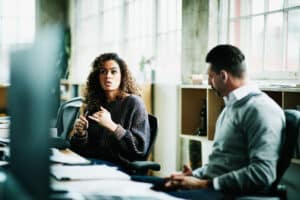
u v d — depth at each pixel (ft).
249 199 4.73
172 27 16.39
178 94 14.71
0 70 23.18
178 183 5.56
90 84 9.73
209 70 6.29
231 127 5.95
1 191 3.35
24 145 2.93
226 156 5.99
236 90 6.05
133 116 8.90
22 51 3.02
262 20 12.28
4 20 28.45
